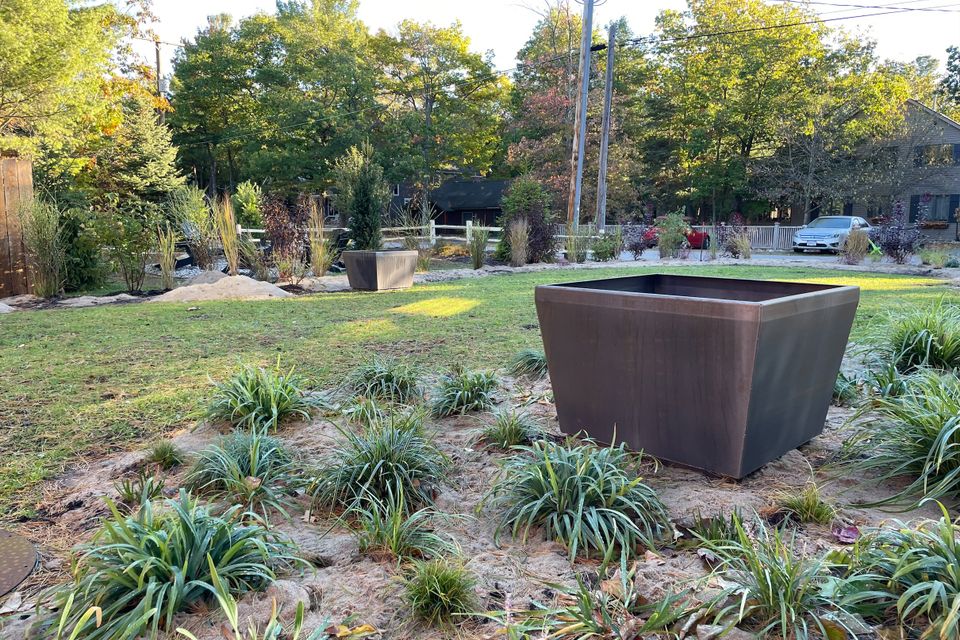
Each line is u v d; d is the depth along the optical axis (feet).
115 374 14.58
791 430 8.88
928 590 5.11
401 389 12.54
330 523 7.45
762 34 97.60
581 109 62.34
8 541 6.99
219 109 129.18
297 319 22.89
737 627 5.15
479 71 120.37
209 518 6.19
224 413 10.85
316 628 5.18
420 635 5.29
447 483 8.55
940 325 13.60
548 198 54.90
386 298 29.45
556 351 9.76
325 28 120.16
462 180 137.28
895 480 8.27
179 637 5.12
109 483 8.52
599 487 7.12
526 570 6.32
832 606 5.21
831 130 89.61
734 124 103.14
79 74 49.78
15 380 14.02
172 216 45.47
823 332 8.79
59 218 33.42
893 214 53.42
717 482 8.34
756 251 75.61
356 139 103.96
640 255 60.95
